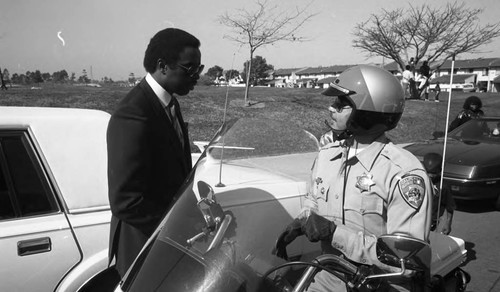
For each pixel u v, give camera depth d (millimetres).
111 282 2623
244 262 1616
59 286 2471
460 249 2479
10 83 13375
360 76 1837
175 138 2301
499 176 5906
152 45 2309
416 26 19219
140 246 2215
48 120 2709
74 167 2660
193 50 2311
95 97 9969
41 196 2535
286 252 1852
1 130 2531
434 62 19281
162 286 1562
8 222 2412
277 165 2057
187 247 1655
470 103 7562
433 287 1941
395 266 1512
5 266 2311
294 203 1974
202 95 12789
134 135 2102
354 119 1850
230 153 2061
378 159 1840
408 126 11172
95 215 2613
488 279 4160
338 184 1895
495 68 52531
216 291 1486
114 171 2088
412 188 1726
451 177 5887
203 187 1888
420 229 1701
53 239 2455
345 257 1771
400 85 1886
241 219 1806
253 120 2201
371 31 20297
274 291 1546
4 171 2480
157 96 2312
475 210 6371
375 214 1804
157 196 2172
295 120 10594
